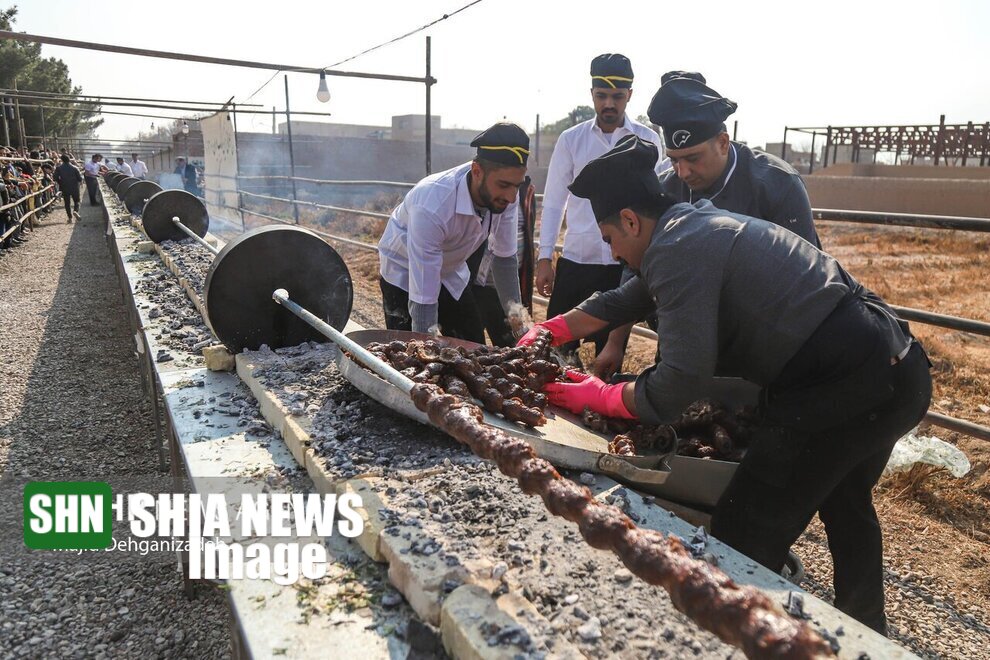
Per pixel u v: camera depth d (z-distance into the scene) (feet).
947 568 10.51
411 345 9.06
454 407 6.18
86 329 27.48
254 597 5.56
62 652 9.53
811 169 85.20
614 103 14.52
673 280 6.83
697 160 9.70
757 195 9.89
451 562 5.52
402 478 7.03
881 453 7.68
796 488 7.13
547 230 16.05
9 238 51.06
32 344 25.16
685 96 9.59
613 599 5.35
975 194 58.65
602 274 15.52
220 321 10.73
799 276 6.79
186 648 9.64
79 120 192.44
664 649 4.84
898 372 7.00
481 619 4.88
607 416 8.52
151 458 15.72
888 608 9.56
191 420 9.10
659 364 7.21
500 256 13.94
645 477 7.23
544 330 9.70
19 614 10.27
